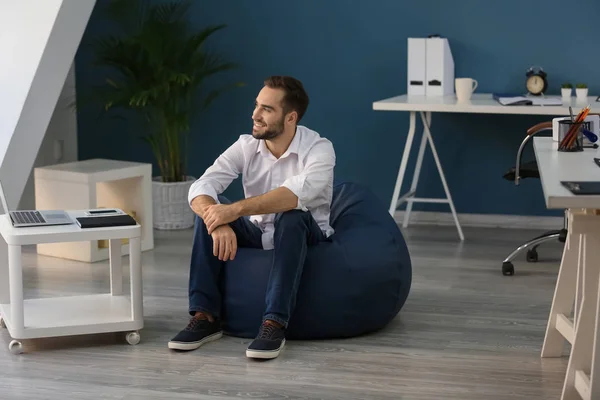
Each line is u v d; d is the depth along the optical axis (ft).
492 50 18.57
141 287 11.63
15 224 11.37
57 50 15.60
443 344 11.73
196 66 18.95
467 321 12.72
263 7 19.67
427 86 18.02
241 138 12.48
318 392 10.08
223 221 11.40
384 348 11.58
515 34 18.40
